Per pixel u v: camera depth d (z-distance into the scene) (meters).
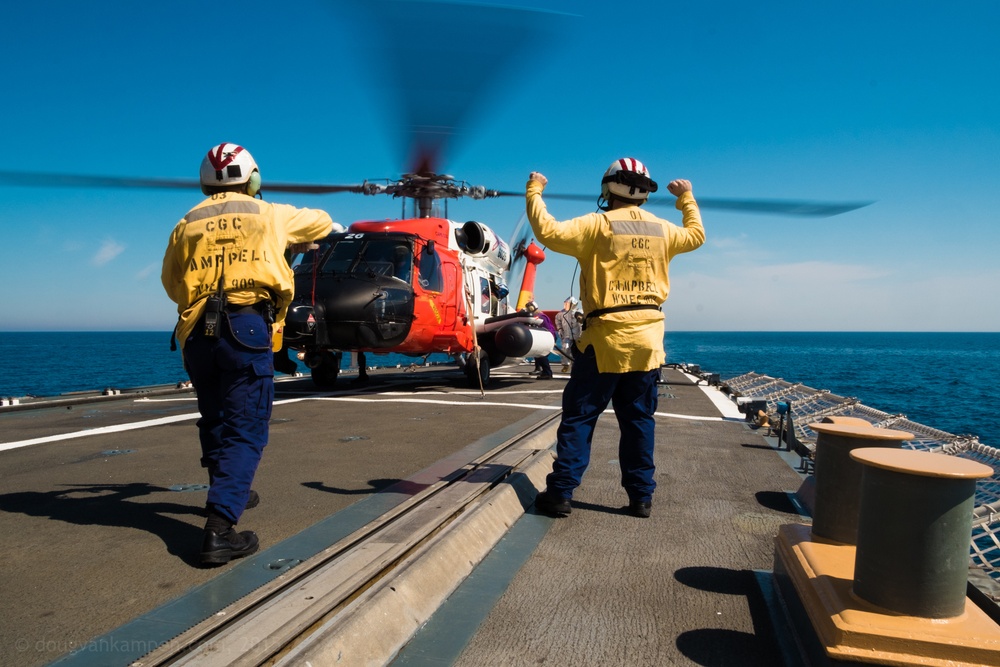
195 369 2.91
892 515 1.83
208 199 2.94
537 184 3.65
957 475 1.73
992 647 1.69
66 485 3.90
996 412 24.41
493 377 14.22
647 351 3.54
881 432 2.47
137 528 3.04
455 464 4.45
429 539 2.91
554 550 3.15
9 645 1.87
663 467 5.02
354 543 2.79
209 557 2.51
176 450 5.04
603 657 2.12
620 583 2.75
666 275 3.71
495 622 2.36
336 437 5.70
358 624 2.03
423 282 10.20
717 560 3.04
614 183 3.74
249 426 2.76
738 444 6.02
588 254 3.64
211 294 2.78
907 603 1.80
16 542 2.83
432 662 2.06
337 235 10.40
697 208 3.92
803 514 3.79
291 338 9.12
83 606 2.16
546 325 14.52
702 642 2.23
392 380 12.83
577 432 3.70
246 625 1.93
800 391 9.66
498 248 12.42
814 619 1.96
